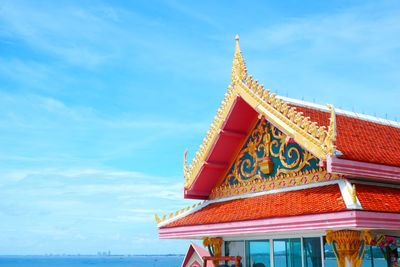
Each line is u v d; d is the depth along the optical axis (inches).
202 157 805.9
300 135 620.7
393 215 551.2
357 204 528.4
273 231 614.2
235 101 749.9
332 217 543.5
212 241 820.0
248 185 764.0
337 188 600.4
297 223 583.2
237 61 760.3
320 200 592.7
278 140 726.5
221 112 778.8
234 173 800.3
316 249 647.1
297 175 681.6
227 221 688.4
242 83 741.9
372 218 532.4
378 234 605.3
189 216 815.7
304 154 678.5
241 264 769.6
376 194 587.5
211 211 776.9
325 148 576.1
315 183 650.2
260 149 758.5
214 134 783.7
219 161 809.5
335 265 615.5
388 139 735.7
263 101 695.1
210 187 838.5
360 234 579.2
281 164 713.0
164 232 823.7
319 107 739.4
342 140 652.7
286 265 689.6
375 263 604.7
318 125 677.9
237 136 784.3
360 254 584.4
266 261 725.9
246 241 769.6
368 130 735.7
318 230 613.9
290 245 688.4
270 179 725.3
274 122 668.1
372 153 649.6
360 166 587.5
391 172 615.5
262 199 708.0
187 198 834.2
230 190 797.9
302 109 711.7
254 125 778.8
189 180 824.3
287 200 650.8
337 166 567.8
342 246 575.5
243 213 688.4
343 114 753.0
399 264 622.2
